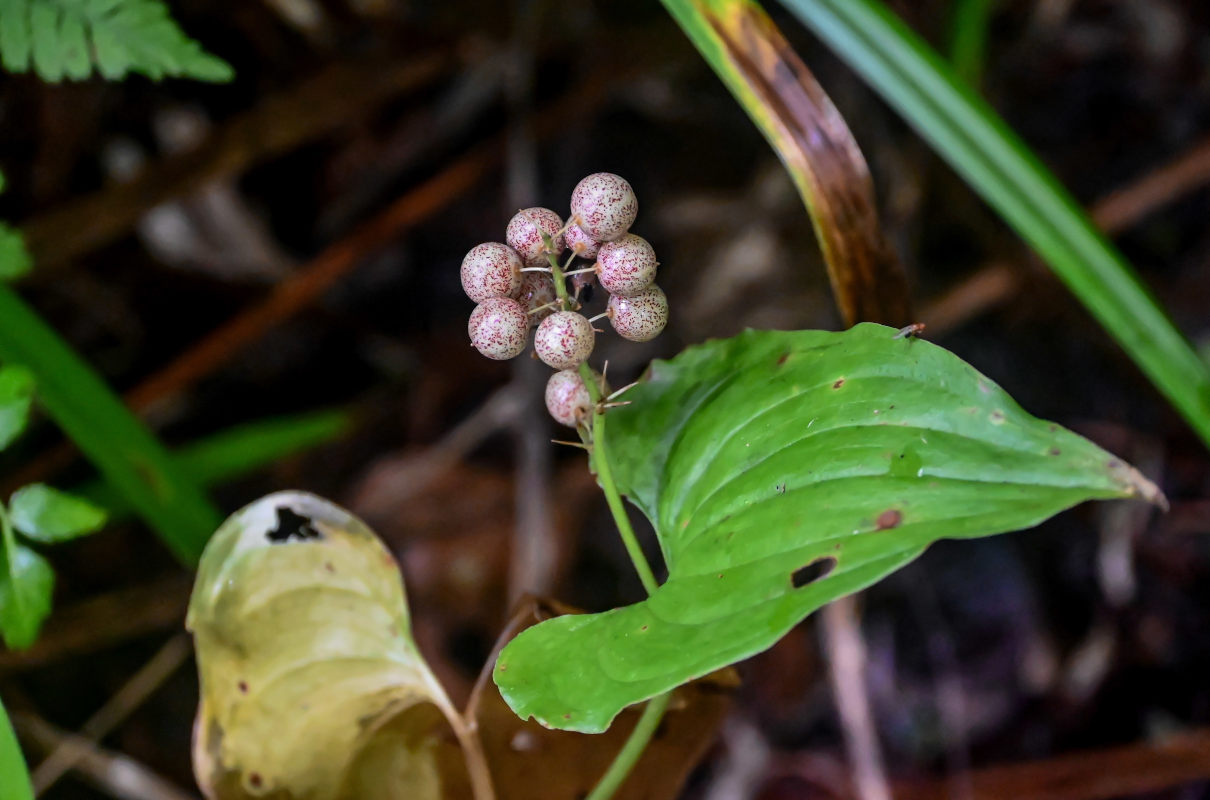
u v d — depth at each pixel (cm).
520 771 28
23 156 39
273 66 43
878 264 29
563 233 26
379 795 28
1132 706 42
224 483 43
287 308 41
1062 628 44
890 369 25
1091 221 30
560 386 26
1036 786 38
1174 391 29
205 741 27
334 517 27
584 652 25
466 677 39
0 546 28
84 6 29
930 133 30
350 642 27
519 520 40
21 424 28
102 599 37
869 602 44
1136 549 44
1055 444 24
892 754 41
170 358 44
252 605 27
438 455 43
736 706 40
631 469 27
